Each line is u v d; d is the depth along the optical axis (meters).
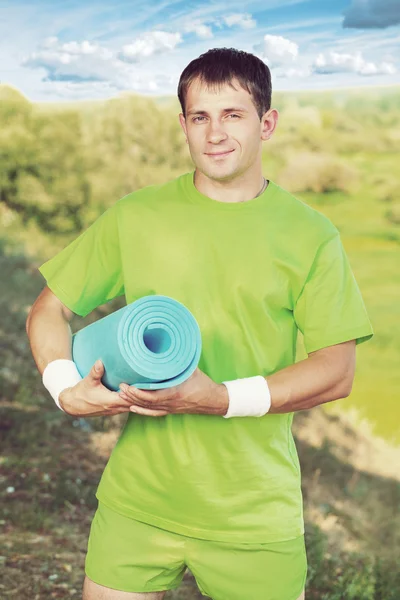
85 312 2.98
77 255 2.95
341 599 4.87
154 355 2.35
